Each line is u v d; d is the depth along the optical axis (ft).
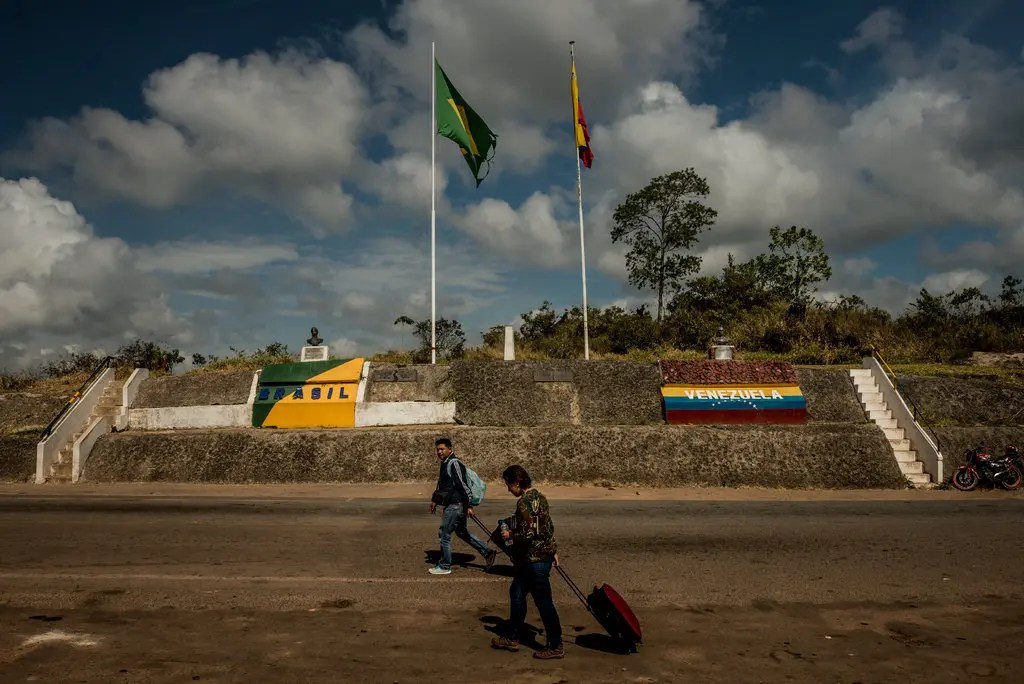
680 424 65.41
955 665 21.99
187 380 72.90
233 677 20.35
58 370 88.48
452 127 77.71
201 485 56.80
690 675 21.11
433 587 29.73
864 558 34.65
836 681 20.72
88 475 59.93
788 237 127.24
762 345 95.50
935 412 68.33
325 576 31.07
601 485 56.49
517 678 20.70
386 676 20.65
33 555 34.30
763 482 56.65
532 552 22.50
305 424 66.69
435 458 58.54
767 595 29.07
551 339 98.27
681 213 134.21
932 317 98.89
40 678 20.13
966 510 47.37
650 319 105.50
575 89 83.20
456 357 89.20
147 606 26.94
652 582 30.73
